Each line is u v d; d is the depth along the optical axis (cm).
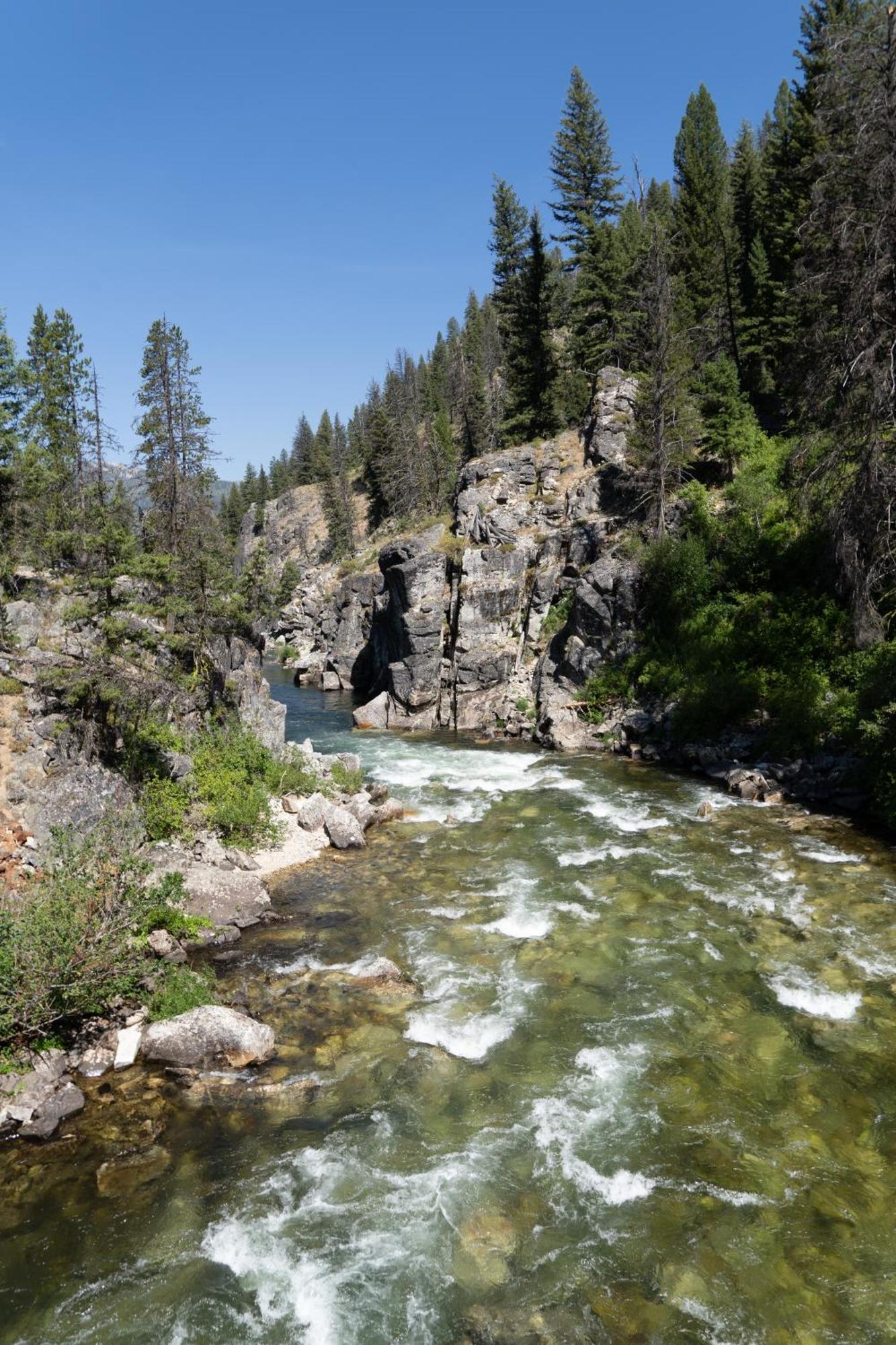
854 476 2375
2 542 2366
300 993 1339
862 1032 1179
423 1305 767
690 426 3753
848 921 1531
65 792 1656
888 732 2161
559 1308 756
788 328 4178
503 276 6619
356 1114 1041
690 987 1325
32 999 1104
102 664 1758
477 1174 930
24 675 1755
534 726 3597
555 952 1463
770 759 2630
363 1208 886
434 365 12100
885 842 1969
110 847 1411
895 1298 751
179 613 2259
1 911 1207
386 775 2912
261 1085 1100
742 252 5109
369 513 9862
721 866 1847
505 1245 833
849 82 2033
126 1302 776
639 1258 808
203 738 2261
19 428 2917
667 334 3725
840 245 2106
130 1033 1196
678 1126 998
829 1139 967
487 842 2094
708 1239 827
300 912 1670
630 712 3300
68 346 4159
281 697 5688
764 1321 734
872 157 2019
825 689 2659
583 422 4809
